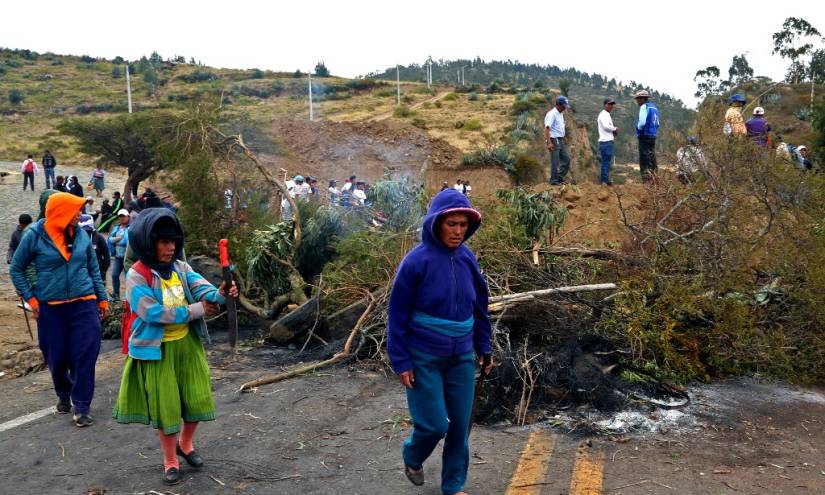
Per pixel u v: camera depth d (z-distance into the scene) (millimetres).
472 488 3846
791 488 3838
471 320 3592
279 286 8344
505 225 7613
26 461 4449
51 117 77188
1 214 24375
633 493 3775
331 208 8609
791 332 6137
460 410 3543
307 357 6836
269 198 10289
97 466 4336
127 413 4047
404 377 3447
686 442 4523
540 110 51750
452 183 30734
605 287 6199
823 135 27234
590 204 11180
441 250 3525
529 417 4957
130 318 4062
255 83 94500
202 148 9586
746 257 6520
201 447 4570
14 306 11391
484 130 47219
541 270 7145
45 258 5188
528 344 6000
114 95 90750
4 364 7352
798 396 5551
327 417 5090
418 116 54875
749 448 4426
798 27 49500
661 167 8602
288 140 36625
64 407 5449
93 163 47562
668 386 5457
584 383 5188
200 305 4086
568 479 3953
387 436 4672
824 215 7199
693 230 6891
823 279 6051
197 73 104625
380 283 7375
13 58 118188
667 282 6215
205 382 4164
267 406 5367
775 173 7273
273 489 3924
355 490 3871
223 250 4082
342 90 87875
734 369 6035
